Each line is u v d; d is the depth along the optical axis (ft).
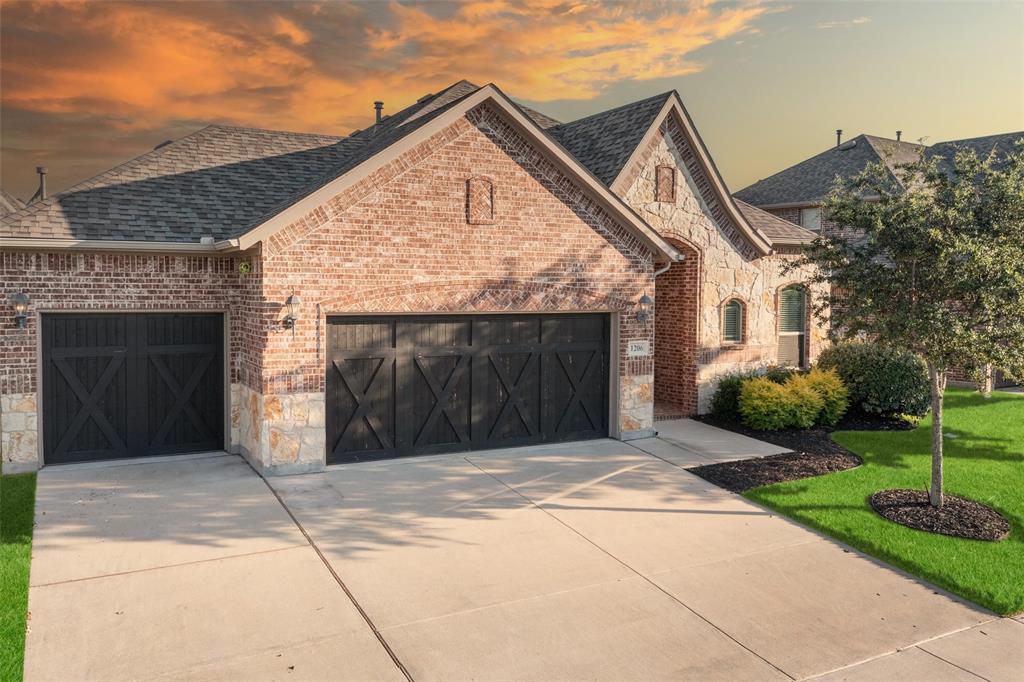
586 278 45.52
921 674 20.20
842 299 35.65
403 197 39.65
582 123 63.72
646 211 53.47
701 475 39.11
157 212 41.47
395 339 40.91
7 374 37.45
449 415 42.78
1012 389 71.72
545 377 45.62
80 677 19.08
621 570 26.71
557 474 39.06
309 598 23.88
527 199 43.29
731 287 57.41
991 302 29.63
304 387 38.01
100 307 39.04
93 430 39.96
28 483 35.86
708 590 25.18
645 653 20.95
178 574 25.52
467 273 41.68
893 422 52.29
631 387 47.55
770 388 50.55
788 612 23.70
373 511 32.58
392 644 21.12
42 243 36.55
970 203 31.76
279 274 36.91
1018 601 24.40
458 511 32.86
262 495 34.45
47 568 25.79
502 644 21.26
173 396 41.60
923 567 27.09
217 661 19.98
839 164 87.04
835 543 29.81
